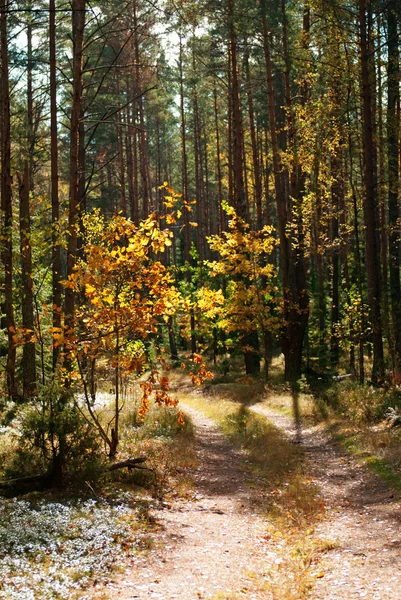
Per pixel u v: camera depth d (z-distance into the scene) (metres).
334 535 8.17
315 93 24.73
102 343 11.50
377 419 15.88
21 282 17.89
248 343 31.89
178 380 32.75
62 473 9.80
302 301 27.92
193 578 6.51
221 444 15.47
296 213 26.86
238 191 29.31
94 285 10.99
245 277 28.89
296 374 27.22
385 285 26.56
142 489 10.34
